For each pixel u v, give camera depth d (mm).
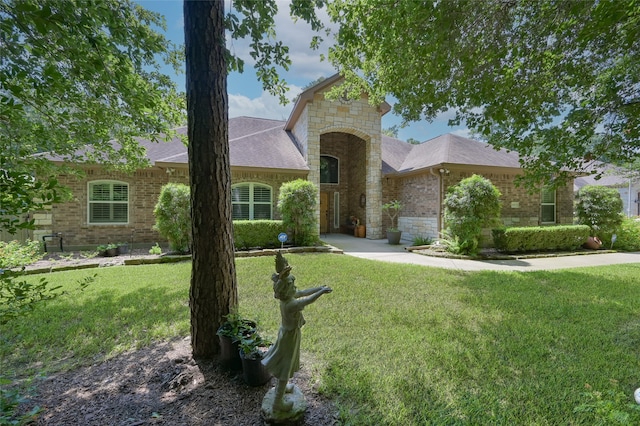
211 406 2318
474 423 2115
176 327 3832
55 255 8945
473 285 5777
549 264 8273
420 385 2576
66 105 4215
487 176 11883
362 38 4902
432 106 5000
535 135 4469
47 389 2561
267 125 17719
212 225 3016
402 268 7238
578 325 3855
